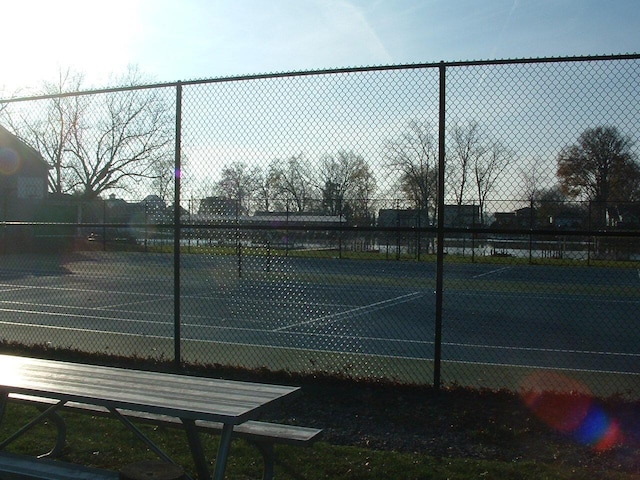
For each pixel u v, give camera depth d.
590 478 4.82
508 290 20.00
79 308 15.64
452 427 6.00
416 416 6.29
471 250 24.22
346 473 4.92
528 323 13.88
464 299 18.05
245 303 16.55
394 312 15.23
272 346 10.61
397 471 4.96
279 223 8.98
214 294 18.42
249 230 8.69
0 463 4.62
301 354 9.88
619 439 5.66
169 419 5.05
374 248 22.36
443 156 6.94
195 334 11.85
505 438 5.71
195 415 4.05
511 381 8.20
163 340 11.15
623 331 12.95
